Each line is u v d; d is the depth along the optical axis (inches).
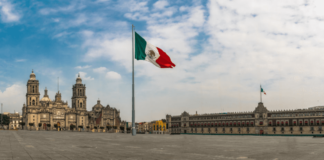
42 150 805.2
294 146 1067.9
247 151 838.5
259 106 6382.9
